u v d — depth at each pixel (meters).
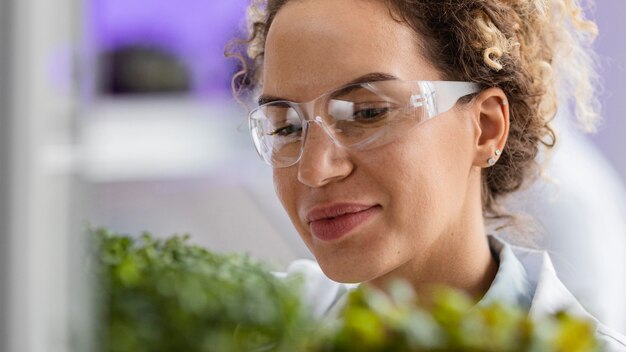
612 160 3.38
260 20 1.62
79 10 0.81
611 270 2.14
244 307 0.88
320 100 1.25
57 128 0.80
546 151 1.61
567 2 1.62
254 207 3.67
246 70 1.67
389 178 1.24
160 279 0.92
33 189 0.78
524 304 1.39
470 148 1.33
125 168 4.11
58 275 0.80
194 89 4.64
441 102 1.28
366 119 1.25
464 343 0.76
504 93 1.39
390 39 1.27
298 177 1.27
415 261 1.36
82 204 0.82
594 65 1.79
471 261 1.39
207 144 4.33
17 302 0.77
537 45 1.49
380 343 0.78
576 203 2.12
